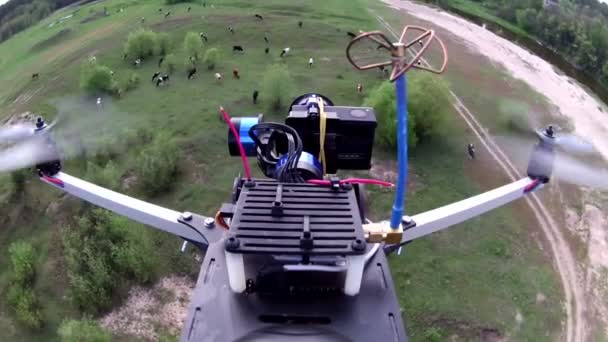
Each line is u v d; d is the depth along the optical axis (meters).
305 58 40.28
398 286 19.05
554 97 38.41
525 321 18.02
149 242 20.89
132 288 19.70
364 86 34.53
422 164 26.08
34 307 19.11
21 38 66.25
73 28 59.19
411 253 20.39
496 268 19.98
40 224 22.92
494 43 50.72
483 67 42.66
